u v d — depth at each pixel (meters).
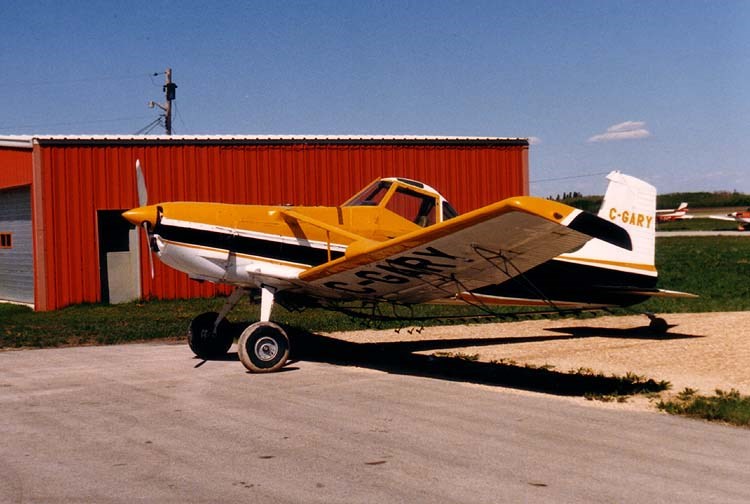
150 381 7.35
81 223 15.29
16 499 3.97
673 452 4.82
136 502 3.92
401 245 6.60
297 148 16.92
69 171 15.19
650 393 6.65
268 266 8.23
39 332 11.31
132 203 15.64
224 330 8.88
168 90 32.72
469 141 18.41
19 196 17.55
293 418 5.73
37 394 6.76
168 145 15.91
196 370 7.98
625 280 9.62
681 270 22.48
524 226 6.00
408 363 8.37
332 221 8.45
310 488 4.12
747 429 5.42
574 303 9.54
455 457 4.70
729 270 22.31
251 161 16.56
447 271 7.34
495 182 18.69
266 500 3.94
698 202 117.31
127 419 5.73
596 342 9.74
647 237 9.79
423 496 4.00
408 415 5.82
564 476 4.33
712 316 12.07
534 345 9.61
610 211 9.56
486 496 4.00
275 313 13.05
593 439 5.13
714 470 4.45
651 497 4.00
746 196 118.56
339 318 12.24
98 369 8.12
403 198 8.84
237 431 5.34
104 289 15.83
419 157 17.95
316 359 8.66
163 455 4.76
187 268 8.16
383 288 8.08
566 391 6.78
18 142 15.78
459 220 6.03
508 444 5.00
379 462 4.59
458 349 9.38
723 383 7.06
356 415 5.82
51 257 15.02
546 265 9.12
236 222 8.18
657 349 9.06
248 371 7.79
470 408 6.08
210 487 4.14
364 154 17.48
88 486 4.17
